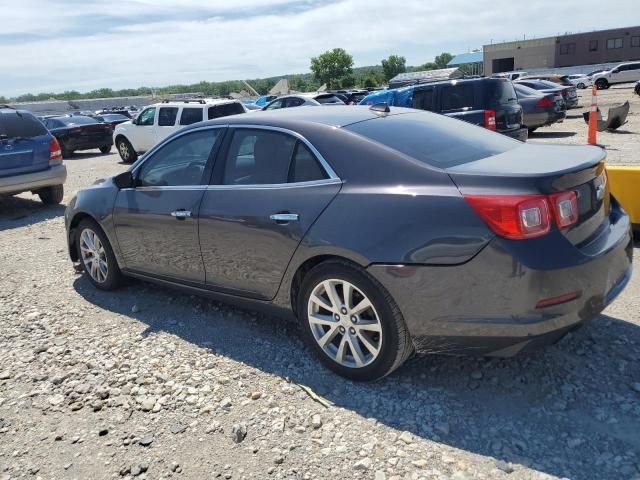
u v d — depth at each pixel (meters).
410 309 2.99
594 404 3.01
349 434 2.90
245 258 3.72
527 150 3.56
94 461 2.84
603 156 3.26
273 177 3.62
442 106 10.73
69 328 4.42
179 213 4.07
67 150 18.84
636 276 4.62
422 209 2.95
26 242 7.34
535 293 2.74
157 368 3.69
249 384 3.43
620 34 73.25
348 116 3.77
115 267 4.96
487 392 3.18
